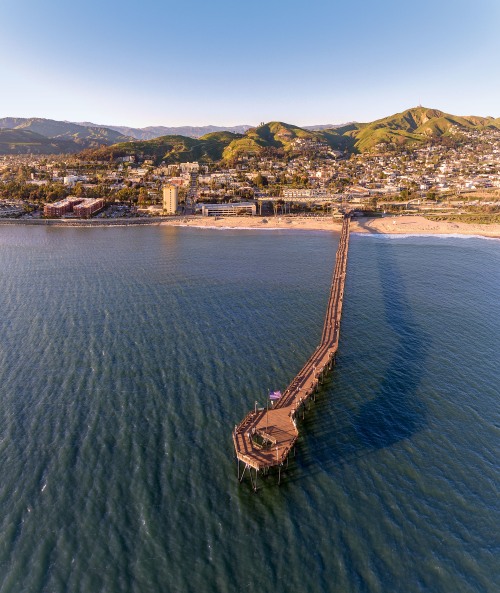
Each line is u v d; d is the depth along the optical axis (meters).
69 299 111.19
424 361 81.88
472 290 123.12
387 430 62.16
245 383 72.62
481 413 66.31
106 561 42.19
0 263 145.75
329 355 76.81
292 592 39.59
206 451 56.94
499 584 40.69
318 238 196.50
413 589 40.16
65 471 53.06
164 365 78.12
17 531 45.19
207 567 41.78
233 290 120.25
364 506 49.22
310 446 58.84
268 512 48.22
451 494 51.03
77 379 73.12
